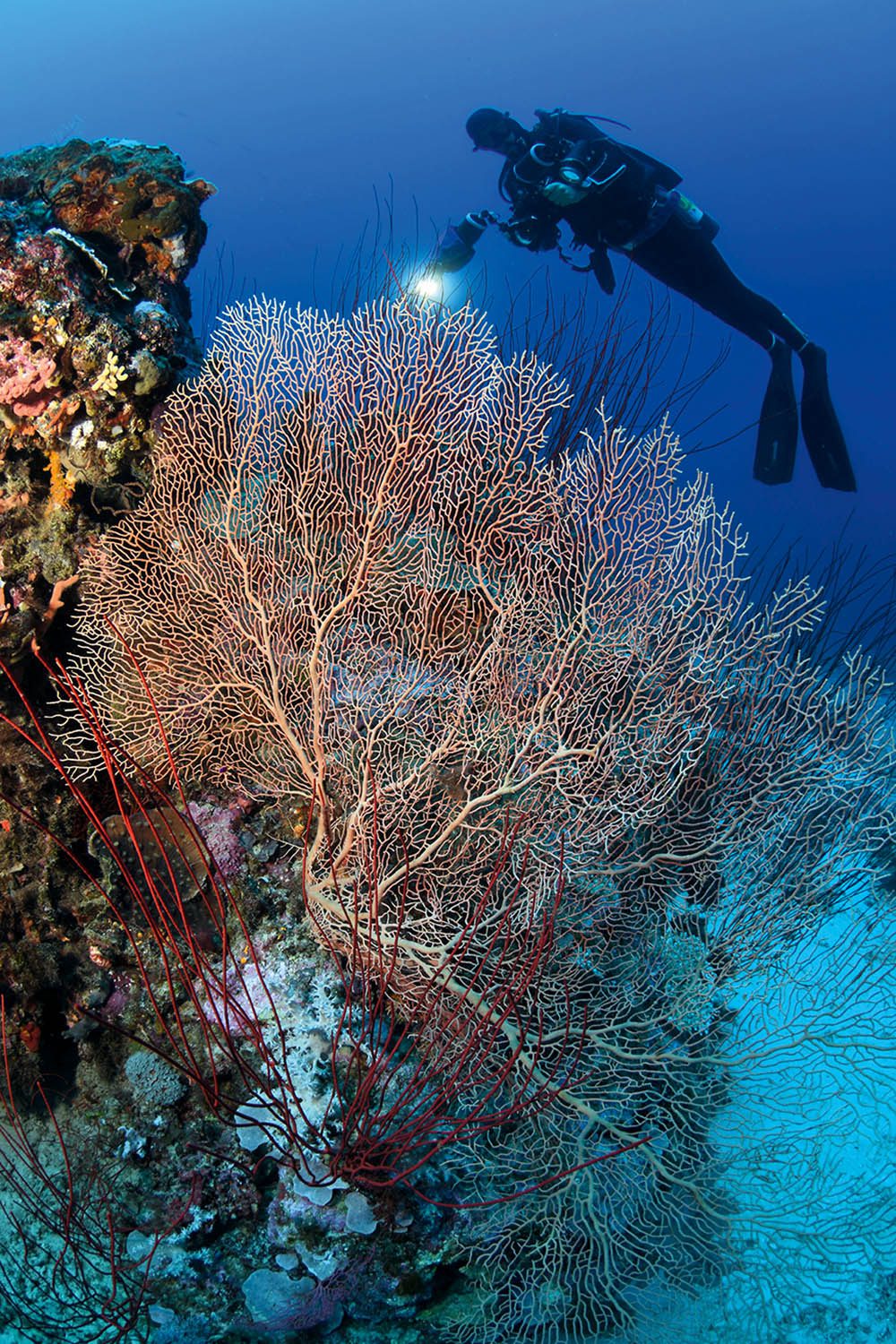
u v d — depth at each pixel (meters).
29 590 3.00
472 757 2.79
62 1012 3.00
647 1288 2.92
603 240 8.12
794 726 3.04
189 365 3.24
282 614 2.91
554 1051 2.69
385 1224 2.53
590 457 2.94
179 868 2.89
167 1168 2.71
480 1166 2.61
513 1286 2.73
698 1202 2.83
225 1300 2.59
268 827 2.99
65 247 2.95
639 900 2.96
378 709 2.81
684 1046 2.85
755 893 3.08
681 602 2.93
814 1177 2.97
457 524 2.99
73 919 2.99
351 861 2.77
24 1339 2.50
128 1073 2.77
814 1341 2.99
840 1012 3.03
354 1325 2.70
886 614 4.52
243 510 2.96
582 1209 2.69
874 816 3.09
